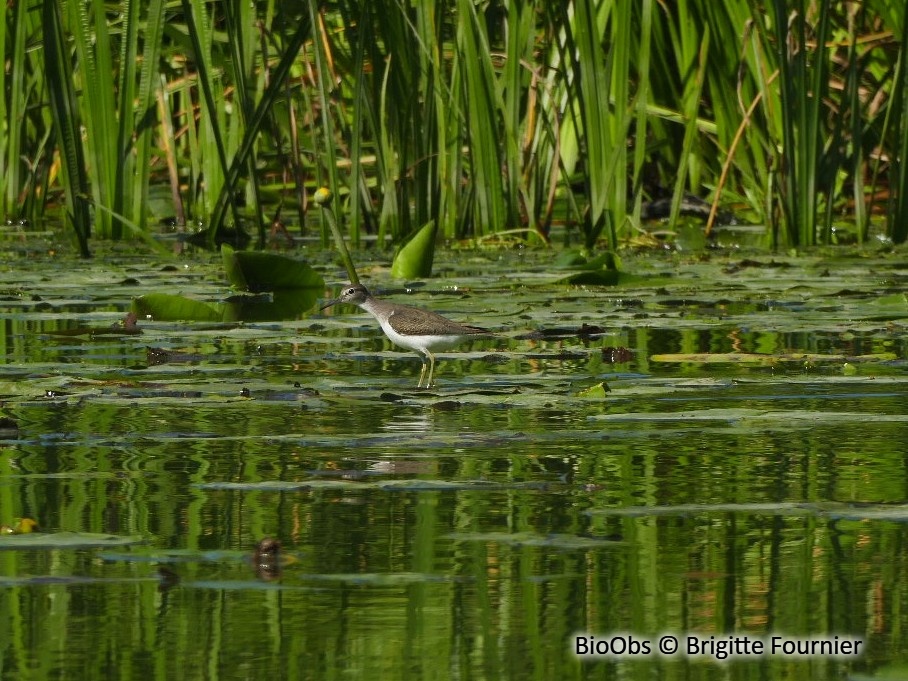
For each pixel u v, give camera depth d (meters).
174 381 9.71
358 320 13.17
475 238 20.09
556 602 5.21
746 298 14.23
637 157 20.08
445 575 5.52
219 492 6.79
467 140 20.33
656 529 6.15
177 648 4.79
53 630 4.96
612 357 11.04
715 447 7.71
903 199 19.92
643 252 19.83
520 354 11.18
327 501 6.61
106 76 20.17
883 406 8.88
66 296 15.23
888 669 4.57
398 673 4.58
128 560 5.69
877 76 23.00
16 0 21.95
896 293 14.38
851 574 5.50
